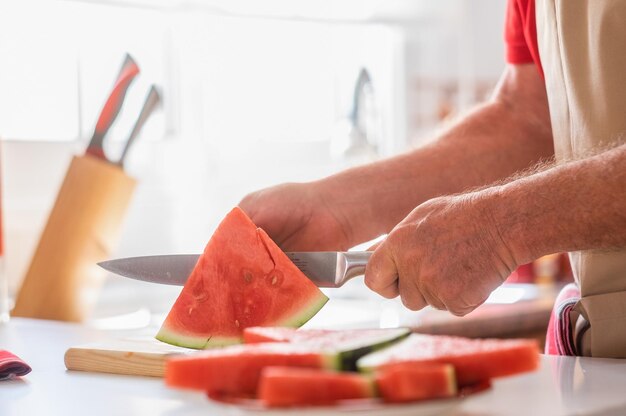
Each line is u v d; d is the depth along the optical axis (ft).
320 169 8.48
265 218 3.92
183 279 3.73
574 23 3.29
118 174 6.13
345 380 1.88
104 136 6.17
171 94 7.54
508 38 4.16
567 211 2.82
